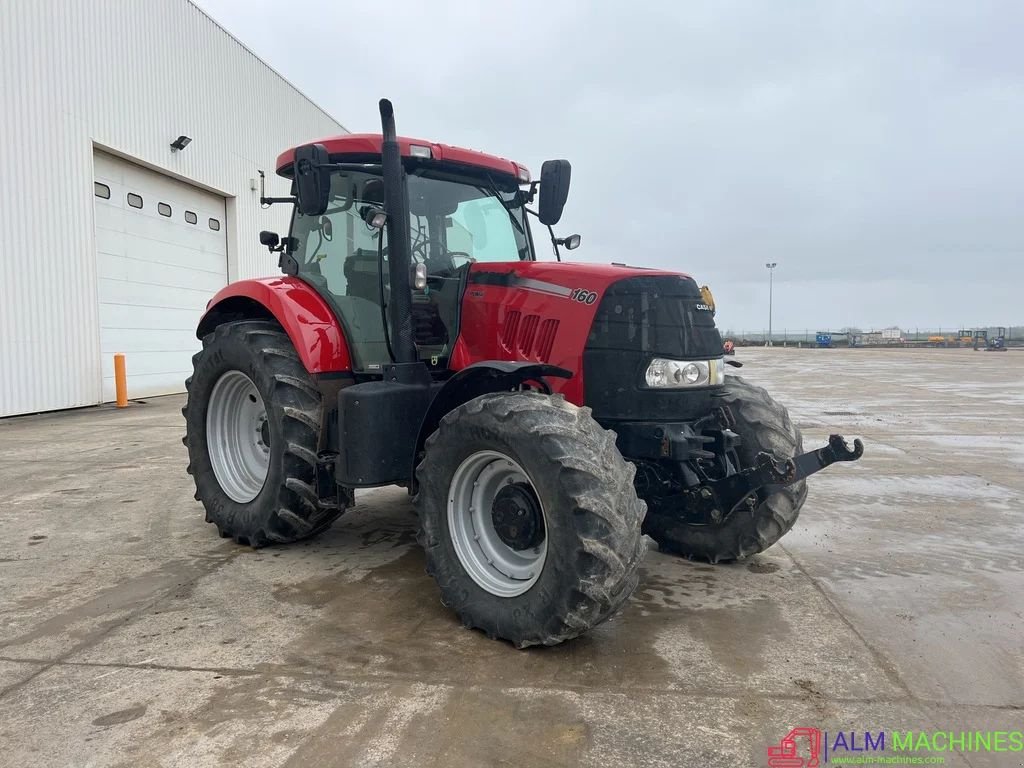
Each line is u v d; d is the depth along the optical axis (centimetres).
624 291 321
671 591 341
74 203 1066
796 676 254
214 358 416
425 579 353
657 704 232
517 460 268
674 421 327
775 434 360
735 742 211
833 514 491
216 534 433
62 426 905
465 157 383
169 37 1267
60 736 212
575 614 250
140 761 200
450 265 389
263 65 1589
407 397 334
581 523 247
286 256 436
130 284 1203
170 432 850
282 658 264
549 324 330
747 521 362
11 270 973
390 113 338
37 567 370
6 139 962
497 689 241
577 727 218
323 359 374
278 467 372
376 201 375
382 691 239
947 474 628
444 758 201
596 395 322
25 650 271
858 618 308
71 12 1057
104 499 522
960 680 252
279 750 205
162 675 250
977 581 357
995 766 201
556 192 411
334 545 411
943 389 1493
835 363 2669
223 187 1434
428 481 301
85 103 1083
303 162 346
